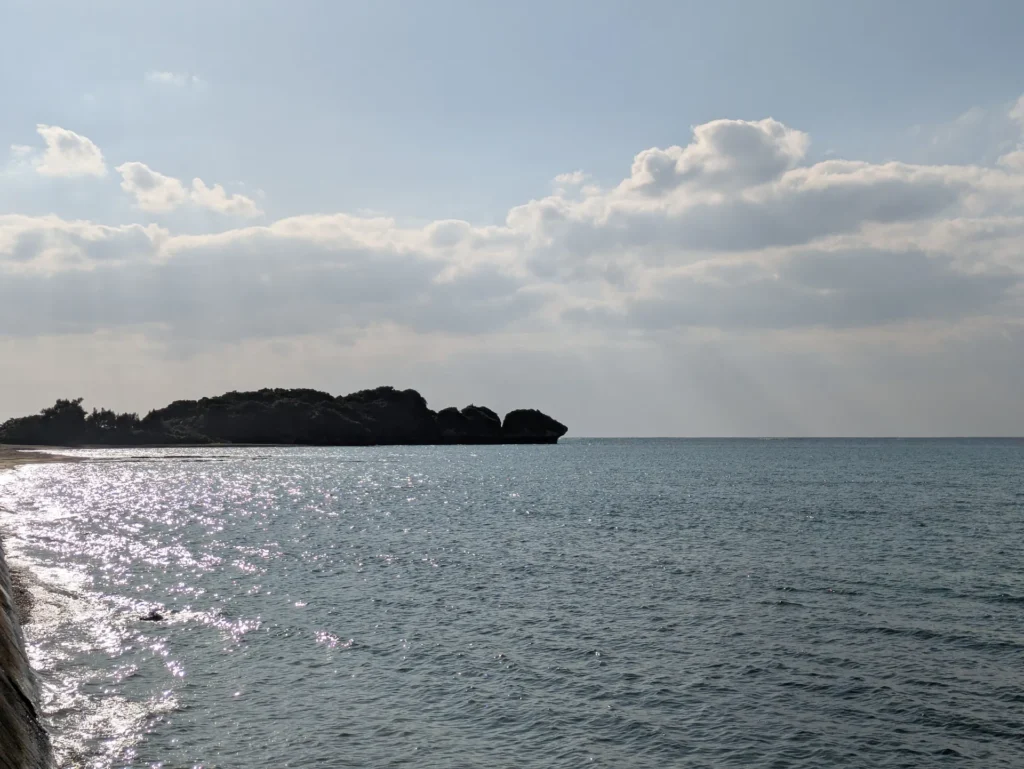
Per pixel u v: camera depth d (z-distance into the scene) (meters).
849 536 47.28
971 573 34.72
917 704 18.36
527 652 22.39
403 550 42.28
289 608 27.45
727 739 16.38
